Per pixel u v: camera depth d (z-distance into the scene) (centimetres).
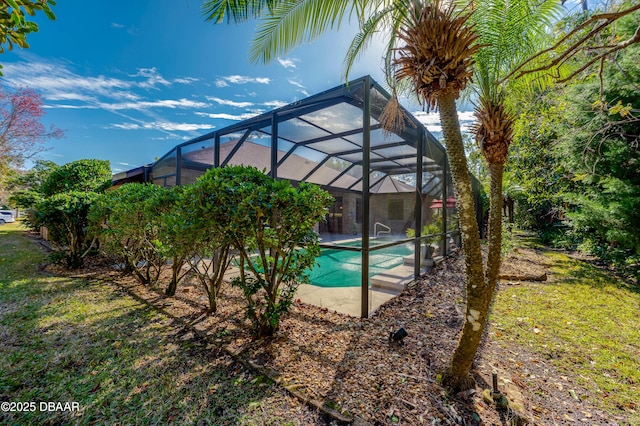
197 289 503
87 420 205
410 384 242
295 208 304
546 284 546
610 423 211
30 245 962
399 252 624
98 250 684
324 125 541
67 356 283
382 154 697
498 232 278
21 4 154
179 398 228
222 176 311
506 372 271
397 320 386
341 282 564
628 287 528
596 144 606
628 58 495
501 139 295
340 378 250
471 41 222
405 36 242
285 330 348
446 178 779
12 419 204
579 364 287
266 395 231
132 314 388
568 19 366
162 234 389
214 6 275
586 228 714
